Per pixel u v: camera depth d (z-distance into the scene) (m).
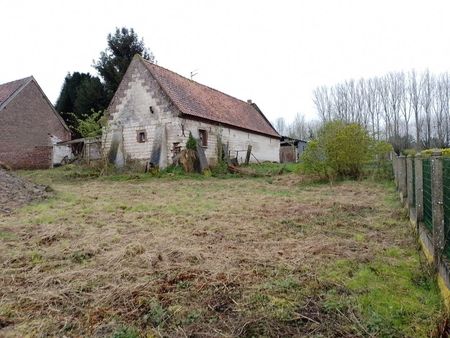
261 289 3.61
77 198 9.99
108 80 32.12
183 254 4.72
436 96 49.03
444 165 3.52
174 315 3.15
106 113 19.48
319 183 13.83
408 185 6.77
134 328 2.94
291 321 3.00
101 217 7.41
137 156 18.41
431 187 4.06
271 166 20.78
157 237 5.69
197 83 23.38
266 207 8.38
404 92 50.19
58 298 3.57
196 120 18.50
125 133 18.80
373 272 3.97
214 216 7.33
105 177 16.36
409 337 2.68
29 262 4.67
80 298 3.56
